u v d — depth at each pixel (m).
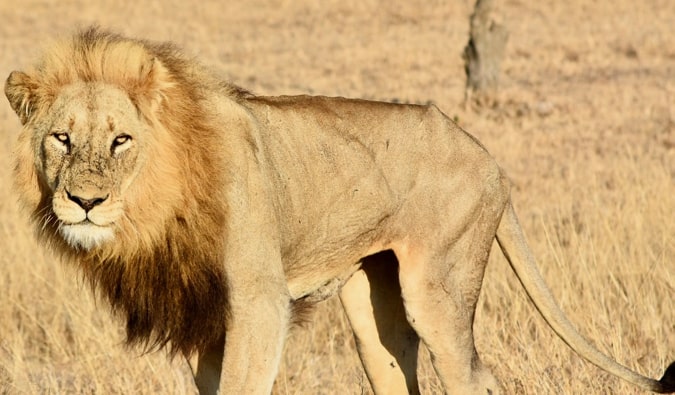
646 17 48.75
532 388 10.70
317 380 12.13
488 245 10.12
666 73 35.94
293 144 9.25
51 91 8.34
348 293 10.41
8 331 14.14
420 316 9.74
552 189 20.39
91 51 8.36
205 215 8.49
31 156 8.50
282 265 9.00
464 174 9.91
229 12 56.72
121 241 8.41
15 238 16.06
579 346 9.94
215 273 8.59
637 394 10.77
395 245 9.80
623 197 17.86
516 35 46.09
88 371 12.42
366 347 10.38
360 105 9.84
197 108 8.57
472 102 31.36
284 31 51.28
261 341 8.58
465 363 9.85
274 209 8.87
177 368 11.77
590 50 41.50
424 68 39.62
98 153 8.09
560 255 13.94
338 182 9.45
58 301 14.33
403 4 57.41
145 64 8.34
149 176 8.31
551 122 28.44
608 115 29.00
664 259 13.84
